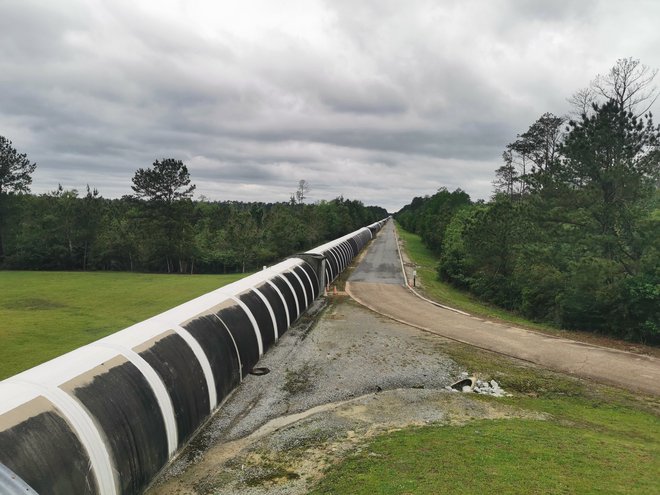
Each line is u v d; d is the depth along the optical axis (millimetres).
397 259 49750
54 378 7387
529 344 18562
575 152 21812
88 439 6777
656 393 13750
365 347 17656
